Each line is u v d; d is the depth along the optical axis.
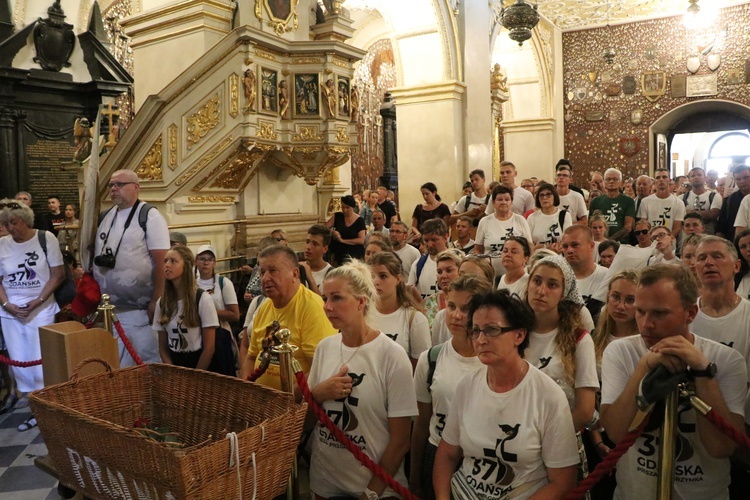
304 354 3.47
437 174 12.02
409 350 3.75
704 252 3.07
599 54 18.33
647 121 17.92
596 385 2.83
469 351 2.96
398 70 12.28
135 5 10.45
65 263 5.91
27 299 5.61
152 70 8.34
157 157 7.00
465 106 12.20
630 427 2.36
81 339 3.55
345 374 2.88
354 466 2.90
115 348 3.71
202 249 5.30
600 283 4.29
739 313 3.05
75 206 10.98
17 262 5.58
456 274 3.92
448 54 11.76
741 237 3.89
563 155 18.84
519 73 17.91
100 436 2.46
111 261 4.84
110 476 2.48
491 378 2.51
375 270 3.74
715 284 3.05
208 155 7.09
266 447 2.47
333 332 3.50
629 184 13.25
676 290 2.36
